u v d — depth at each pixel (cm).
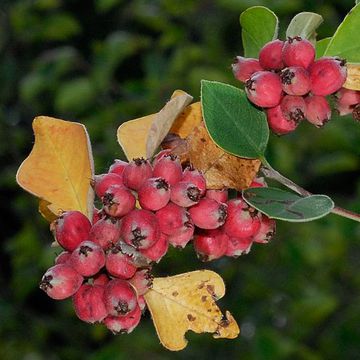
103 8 84
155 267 80
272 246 80
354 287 82
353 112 33
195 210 30
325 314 78
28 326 84
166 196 30
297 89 31
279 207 30
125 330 30
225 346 79
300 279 81
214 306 31
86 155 31
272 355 69
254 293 81
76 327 85
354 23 32
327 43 34
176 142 32
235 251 32
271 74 31
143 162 30
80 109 85
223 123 32
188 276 31
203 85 32
